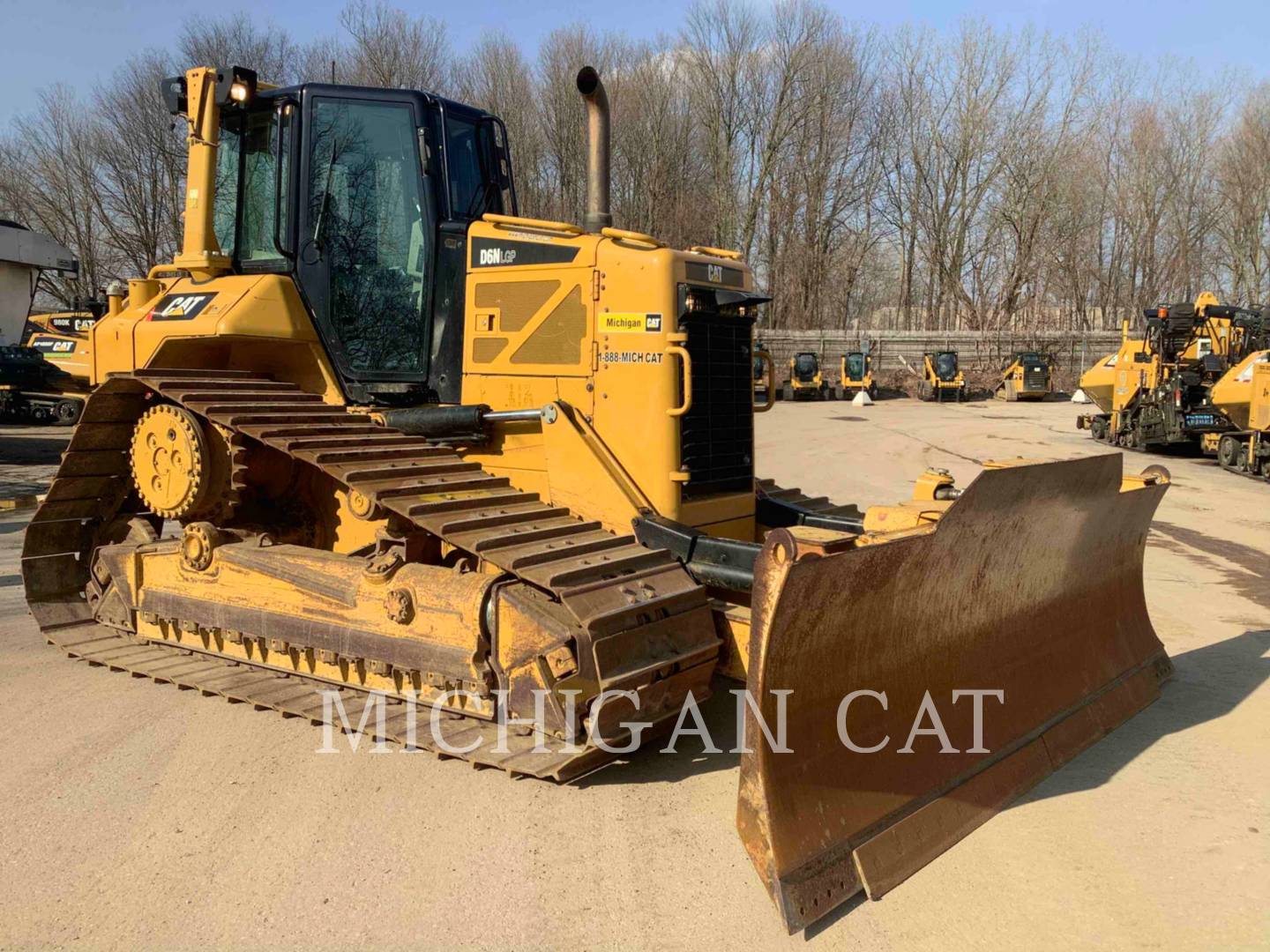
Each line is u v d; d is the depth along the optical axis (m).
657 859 3.58
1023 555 4.45
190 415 5.16
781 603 3.22
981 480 3.88
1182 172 44.66
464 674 4.27
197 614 5.39
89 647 5.71
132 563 5.76
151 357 5.39
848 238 45.78
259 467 5.27
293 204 5.37
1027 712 4.48
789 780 3.34
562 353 4.91
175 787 4.11
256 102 5.49
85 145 33.69
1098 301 47.72
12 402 20.64
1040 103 44.12
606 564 4.17
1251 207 41.81
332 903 3.25
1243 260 42.94
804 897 3.14
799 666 3.41
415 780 4.21
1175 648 6.39
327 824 3.80
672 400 4.64
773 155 41.88
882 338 41.53
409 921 3.15
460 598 4.29
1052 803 4.09
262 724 4.81
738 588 4.25
